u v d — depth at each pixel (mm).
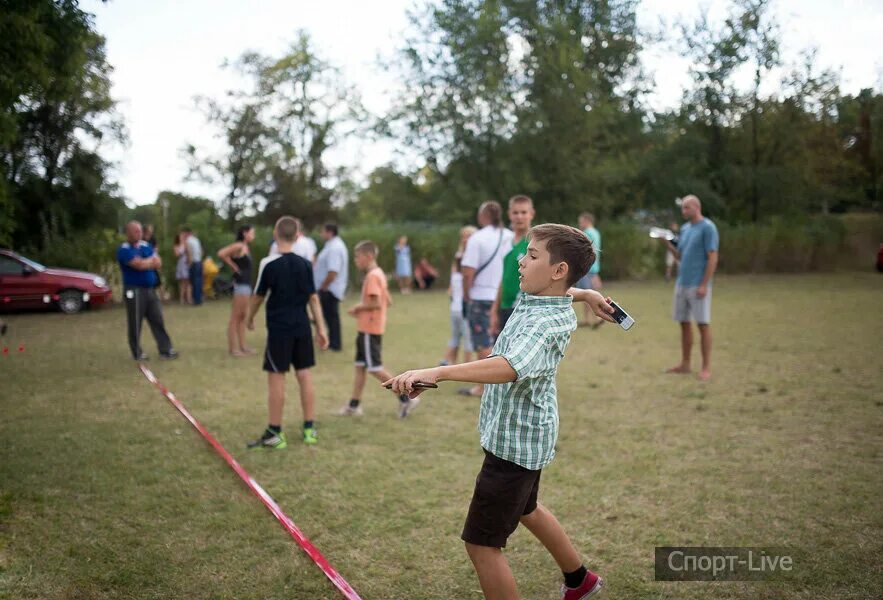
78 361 8406
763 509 3764
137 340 8445
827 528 3504
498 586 2363
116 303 16000
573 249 2279
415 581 3047
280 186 31906
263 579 3041
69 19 8086
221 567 3146
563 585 2889
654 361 8266
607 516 3713
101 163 20281
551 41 23562
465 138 24297
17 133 8469
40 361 8398
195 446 4961
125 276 8375
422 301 16406
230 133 30688
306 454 4812
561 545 2676
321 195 33719
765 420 5551
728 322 11477
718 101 27281
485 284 6250
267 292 4945
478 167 24859
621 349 9172
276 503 3912
